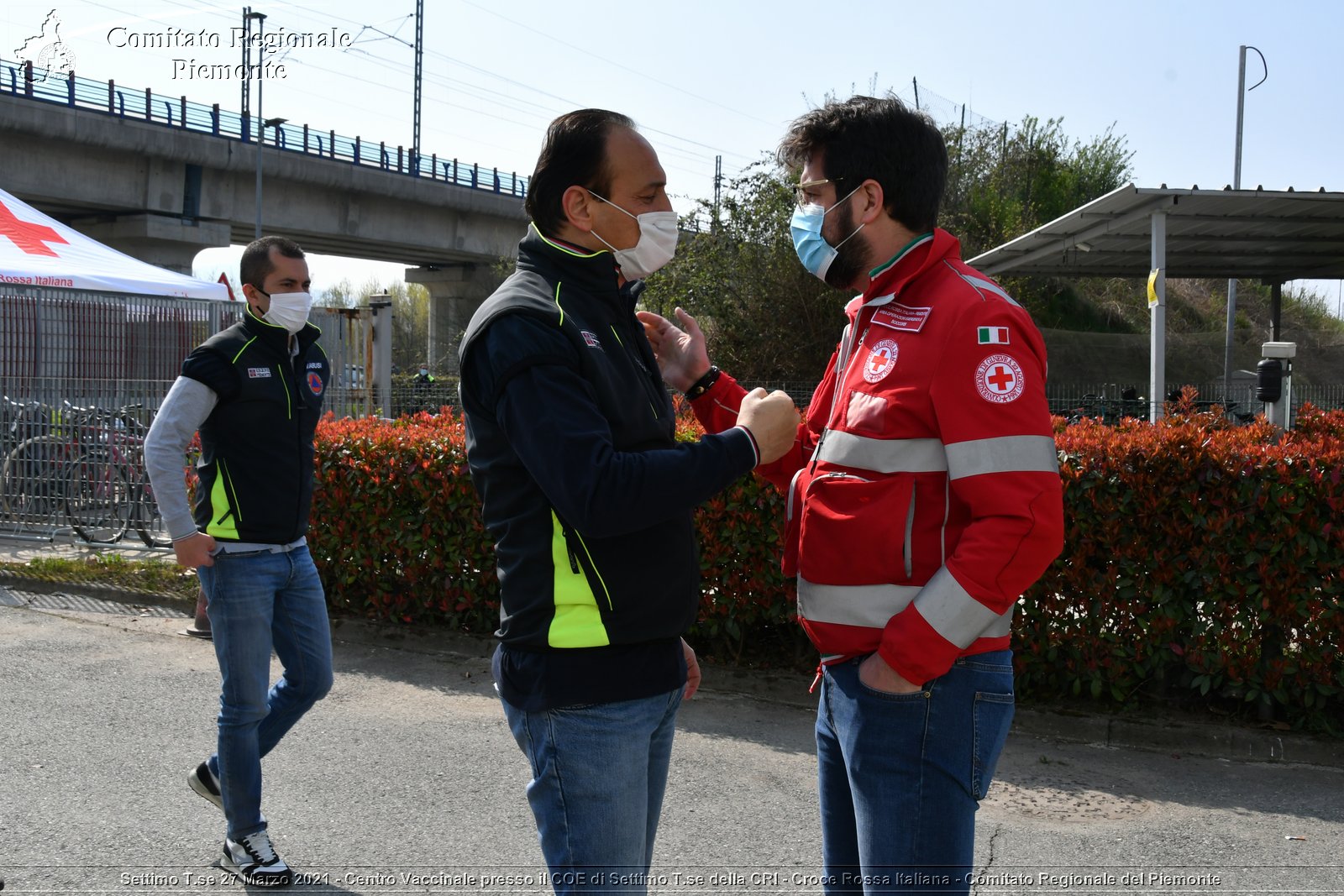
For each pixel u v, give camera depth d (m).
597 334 1.88
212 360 3.17
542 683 1.85
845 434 1.99
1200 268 17.34
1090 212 12.89
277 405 3.27
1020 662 4.72
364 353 13.92
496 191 41.59
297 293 3.32
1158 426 5.25
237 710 3.19
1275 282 18.62
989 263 16.73
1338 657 4.24
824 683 2.16
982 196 23.97
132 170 30.94
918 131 2.03
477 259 44.78
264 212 34.81
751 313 19.28
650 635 1.88
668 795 3.90
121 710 4.75
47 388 9.29
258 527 3.22
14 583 7.29
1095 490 4.53
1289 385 8.51
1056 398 16.55
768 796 3.89
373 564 6.10
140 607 6.77
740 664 5.33
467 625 6.04
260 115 32.44
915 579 1.92
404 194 37.91
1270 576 4.31
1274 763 4.23
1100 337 23.27
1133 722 4.47
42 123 27.73
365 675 5.43
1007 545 1.78
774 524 5.11
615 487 1.67
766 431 1.84
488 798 3.85
